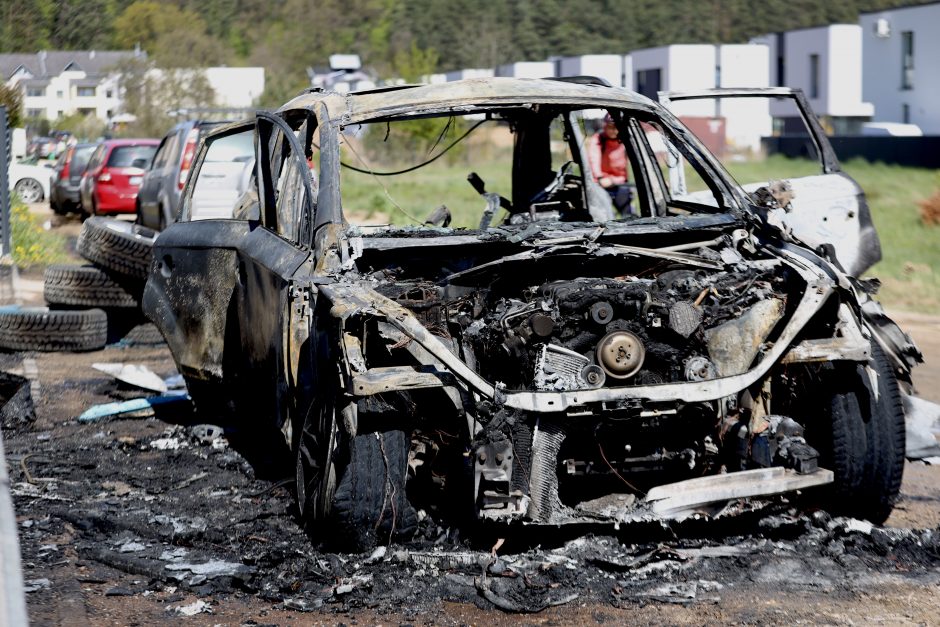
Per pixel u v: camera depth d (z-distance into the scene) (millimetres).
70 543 6395
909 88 65312
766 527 6438
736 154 55562
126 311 13391
